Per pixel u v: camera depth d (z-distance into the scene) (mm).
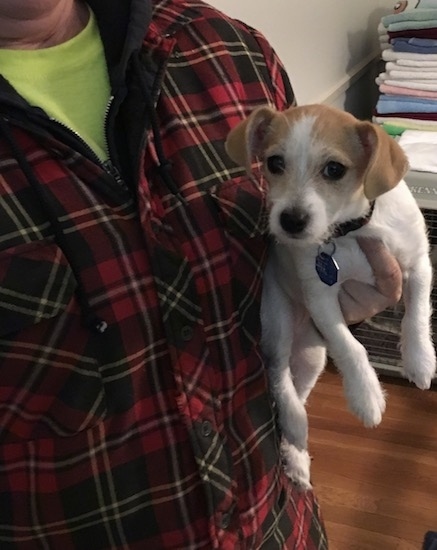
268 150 1052
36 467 747
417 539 1676
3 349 700
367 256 1071
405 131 2045
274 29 1770
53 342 722
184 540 828
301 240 997
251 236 898
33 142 728
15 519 764
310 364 1238
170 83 881
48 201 721
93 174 754
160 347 792
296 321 1186
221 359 854
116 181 774
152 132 825
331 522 1738
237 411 882
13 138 709
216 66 933
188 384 798
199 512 828
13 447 735
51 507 765
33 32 770
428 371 1199
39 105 775
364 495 1806
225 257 861
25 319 698
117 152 797
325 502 1794
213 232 854
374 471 1873
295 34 1928
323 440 1982
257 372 914
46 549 789
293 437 1106
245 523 879
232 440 871
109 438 769
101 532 794
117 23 840
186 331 802
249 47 999
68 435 747
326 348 1219
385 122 2096
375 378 1131
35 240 712
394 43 2076
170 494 809
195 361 811
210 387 829
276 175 1052
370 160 993
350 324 1258
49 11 758
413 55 2043
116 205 772
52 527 776
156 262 779
